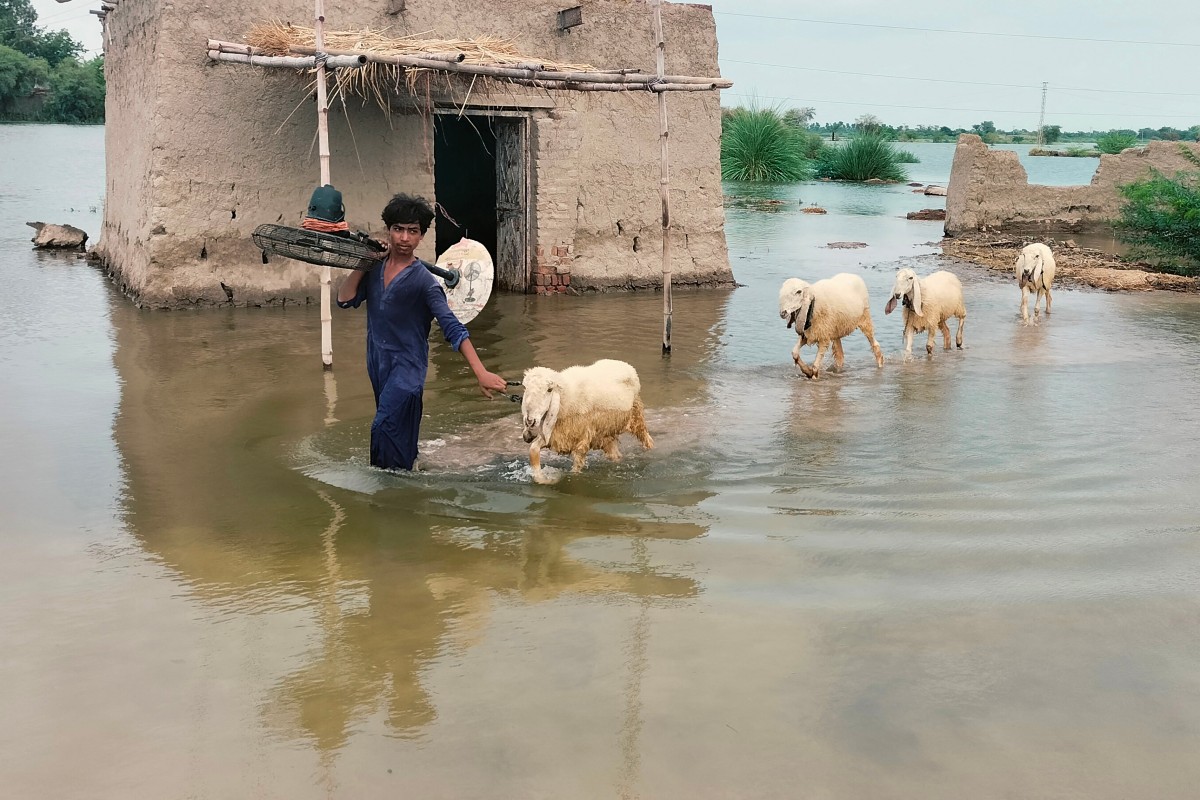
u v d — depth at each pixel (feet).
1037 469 23.34
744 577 17.19
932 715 12.61
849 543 18.81
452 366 33.65
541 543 18.71
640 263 53.21
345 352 34.86
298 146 43.83
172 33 40.40
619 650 14.35
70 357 33.27
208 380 30.55
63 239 62.59
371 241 21.40
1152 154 89.35
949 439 25.81
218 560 17.53
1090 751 11.82
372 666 13.82
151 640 14.49
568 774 11.23
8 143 176.76
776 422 27.53
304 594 16.21
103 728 12.19
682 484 22.30
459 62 35.88
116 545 18.10
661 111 36.52
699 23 53.11
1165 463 23.77
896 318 46.29
